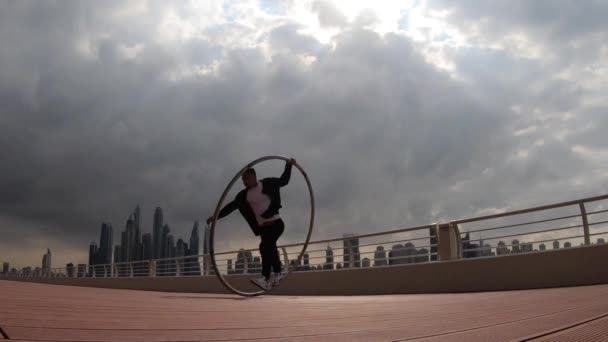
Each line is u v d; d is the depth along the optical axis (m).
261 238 5.84
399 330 2.01
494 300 4.54
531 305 3.60
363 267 10.73
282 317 2.55
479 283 8.81
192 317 2.28
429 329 2.04
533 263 8.25
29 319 1.71
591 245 7.70
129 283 21.23
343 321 2.39
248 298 5.27
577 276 7.76
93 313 2.12
